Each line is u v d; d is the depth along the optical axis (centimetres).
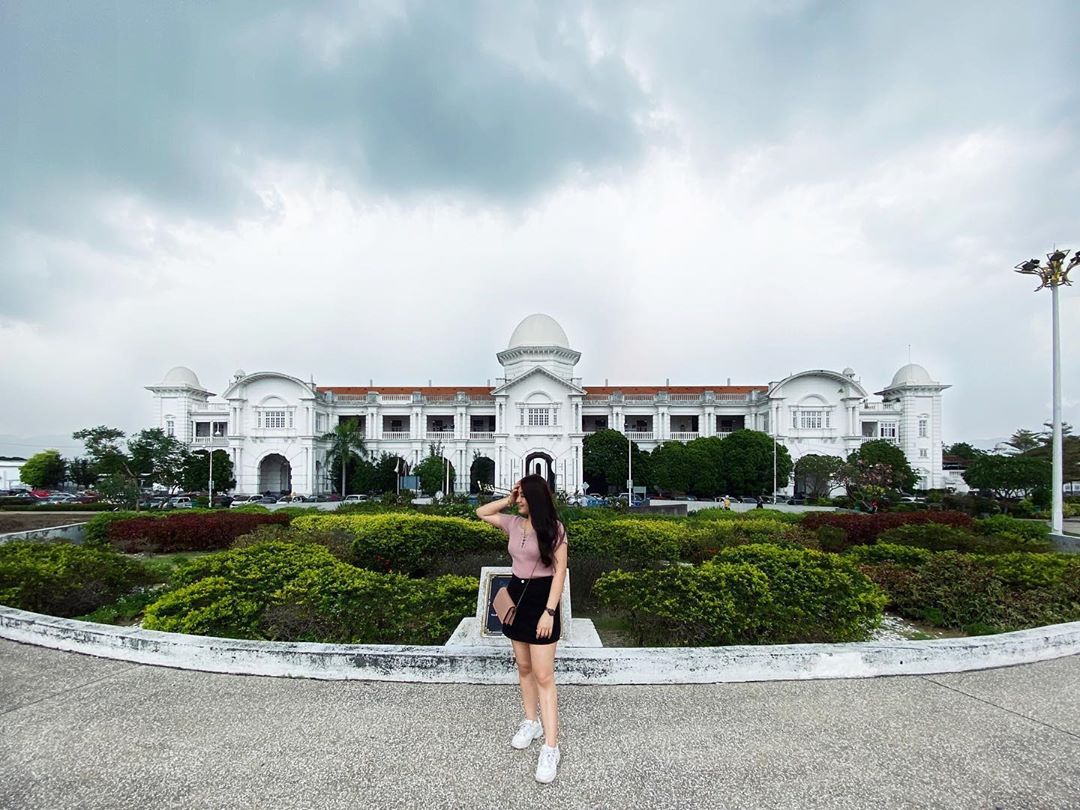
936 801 403
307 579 808
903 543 1559
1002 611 927
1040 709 562
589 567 1027
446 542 1261
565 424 5741
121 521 1891
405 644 738
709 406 6362
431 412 6481
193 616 760
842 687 616
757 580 789
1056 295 2458
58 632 737
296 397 5966
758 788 417
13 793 408
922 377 6244
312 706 558
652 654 632
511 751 468
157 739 489
